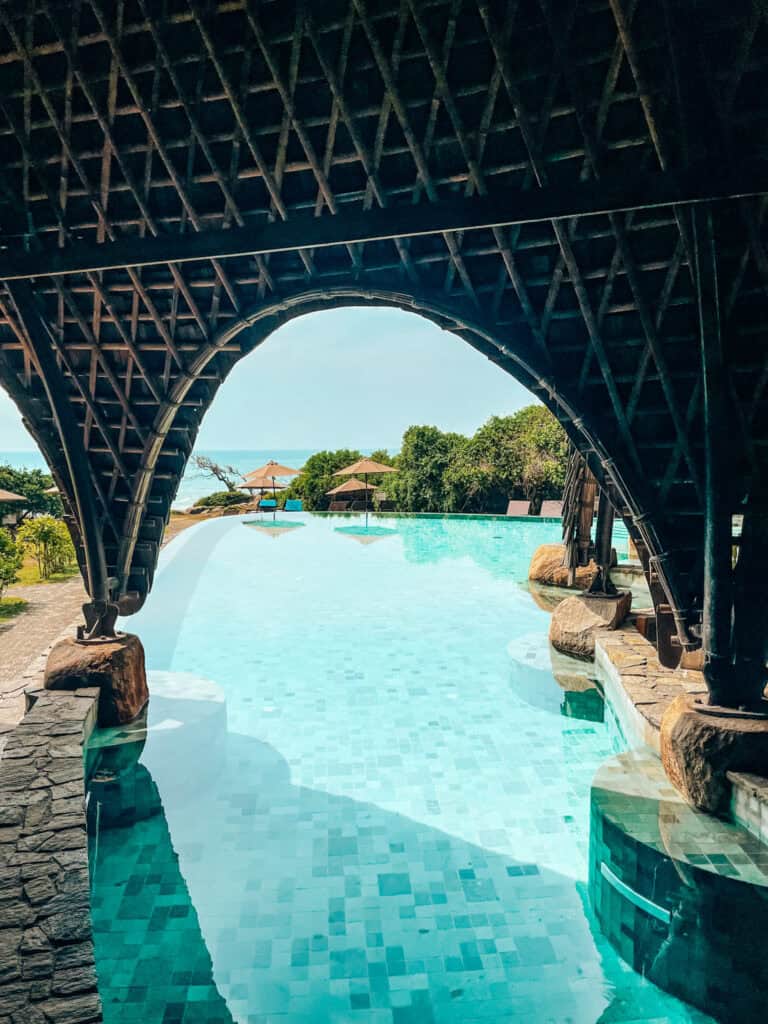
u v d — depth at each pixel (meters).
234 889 4.54
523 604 12.82
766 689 6.12
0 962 3.12
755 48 3.71
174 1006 3.58
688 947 3.98
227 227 5.07
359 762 6.39
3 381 6.54
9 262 5.21
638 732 6.27
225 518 25.70
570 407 5.35
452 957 3.93
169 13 4.21
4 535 14.33
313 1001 3.62
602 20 3.83
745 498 5.15
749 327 4.64
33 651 9.72
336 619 11.88
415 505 26.84
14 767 5.00
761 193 3.88
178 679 7.92
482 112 4.27
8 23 4.41
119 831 5.18
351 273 5.39
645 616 8.24
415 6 3.90
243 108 4.45
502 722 7.32
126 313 5.95
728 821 4.96
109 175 5.01
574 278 4.77
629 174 4.04
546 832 5.20
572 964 3.88
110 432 6.68
